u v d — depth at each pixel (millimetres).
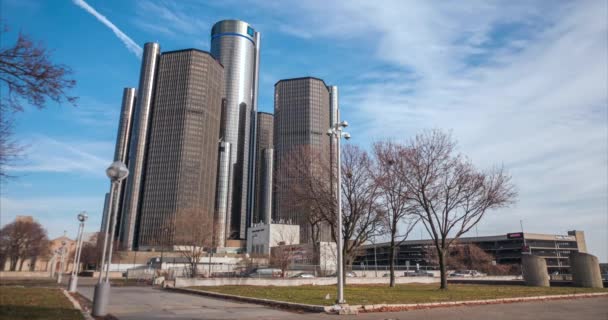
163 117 190125
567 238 134000
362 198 34406
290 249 50969
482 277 60781
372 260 135750
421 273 65500
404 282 44844
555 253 128000
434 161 32594
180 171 179875
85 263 119375
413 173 32594
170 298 23797
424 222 33562
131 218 177500
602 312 16828
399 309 17703
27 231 106375
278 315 15438
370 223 35781
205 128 193375
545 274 36500
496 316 15391
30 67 11672
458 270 87812
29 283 44375
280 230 72312
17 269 126562
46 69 11922
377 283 42844
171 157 182875
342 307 16250
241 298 21703
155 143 186250
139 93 199125
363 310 16766
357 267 68938
